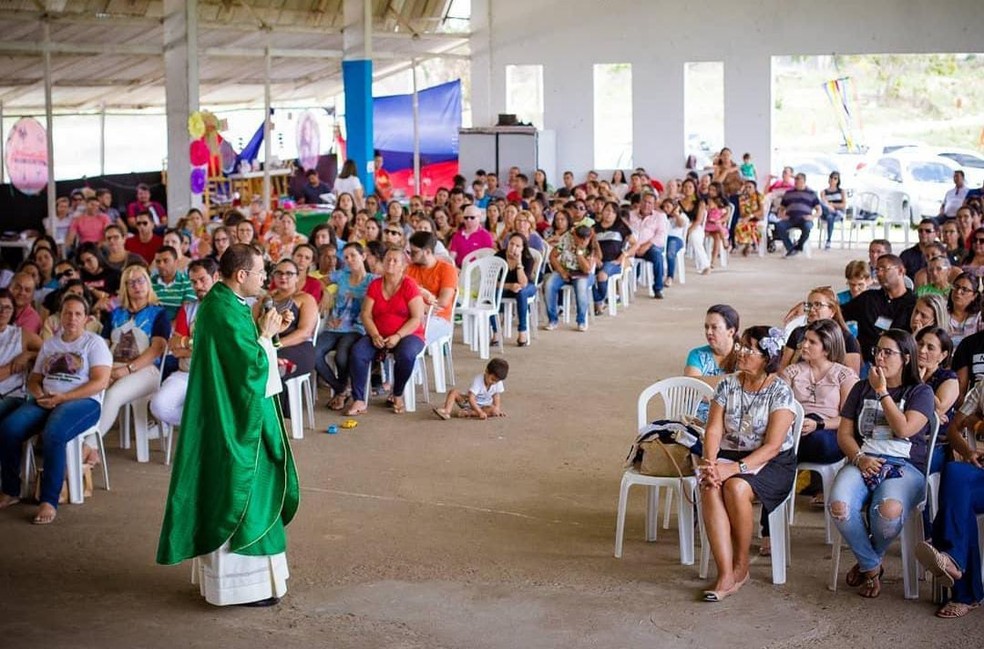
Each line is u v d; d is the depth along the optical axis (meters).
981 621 5.38
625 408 9.68
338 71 22.47
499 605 5.69
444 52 23.30
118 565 6.32
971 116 24.73
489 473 7.94
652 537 6.57
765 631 5.32
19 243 15.71
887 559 6.22
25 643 5.30
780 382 5.91
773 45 22.47
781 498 5.80
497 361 9.41
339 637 5.34
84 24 16.02
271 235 12.13
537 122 23.84
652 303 15.11
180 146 16.91
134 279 8.32
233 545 5.59
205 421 5.55
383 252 10.17
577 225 13.34
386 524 6.93
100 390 7.36
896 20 21.92
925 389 5.78
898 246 20.66
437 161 22.80
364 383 9.55
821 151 24.55
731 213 19.42
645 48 23.00
